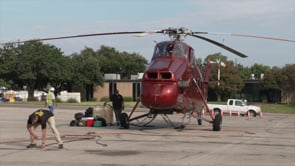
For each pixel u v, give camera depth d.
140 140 15.77
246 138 17.03
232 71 78.56
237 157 11.75
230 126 24.88
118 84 85.19
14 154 12.03
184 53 19.47
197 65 21.42
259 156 11.97
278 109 62.59
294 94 81.12
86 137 16.42
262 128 23.70
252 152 12.79
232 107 44.66
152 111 19.41
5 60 81.31
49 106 26.47
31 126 13.21
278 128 23.95
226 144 14.82
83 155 11.92
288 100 81.62
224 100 81.94
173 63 18.50
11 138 16.08
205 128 22.19
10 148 13.27
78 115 22.73
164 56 18.92
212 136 17.66
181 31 19.56
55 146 13.73
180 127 22.11
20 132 18.41
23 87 88.12
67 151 12.69
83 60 87.62
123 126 20.69
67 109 45.00
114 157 11.60
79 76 83.19
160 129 20.95
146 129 20.80
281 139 16.86
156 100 17.56
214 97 82.94
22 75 78.31
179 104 18.34
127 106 57.78
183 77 18.53
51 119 13.20
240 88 80.06
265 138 17.19
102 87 86.94
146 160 11.11
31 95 82.75
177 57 19.06
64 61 82.38
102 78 85.19
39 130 19.19
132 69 130.38
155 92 17.56
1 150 12.82
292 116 44.81
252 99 87.06
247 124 27.47
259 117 41.19
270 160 11.24
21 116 30.61
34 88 85.88
